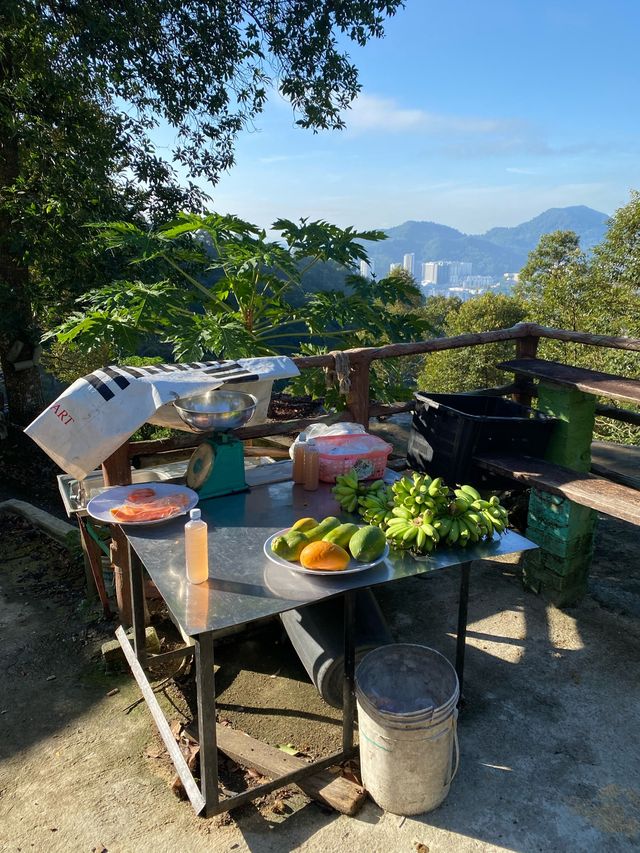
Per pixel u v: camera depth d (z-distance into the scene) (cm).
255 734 261
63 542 446
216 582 217
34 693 294
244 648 321
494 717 265
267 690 290
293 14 822
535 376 375
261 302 550
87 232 691
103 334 453
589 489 317
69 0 673
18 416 747
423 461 393
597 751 247
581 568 349
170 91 797
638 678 290
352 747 238
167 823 220
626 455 601
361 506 277
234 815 222
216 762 208
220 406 307
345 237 516
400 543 243
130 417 268
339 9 827
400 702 225
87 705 285
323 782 229
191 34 801
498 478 376
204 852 207
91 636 338
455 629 330
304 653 267
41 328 788
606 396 325
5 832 217
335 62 856
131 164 823
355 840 209
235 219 514
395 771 209
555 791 229
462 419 357
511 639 320
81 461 271
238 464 297
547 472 342
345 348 522
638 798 226
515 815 218
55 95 668
